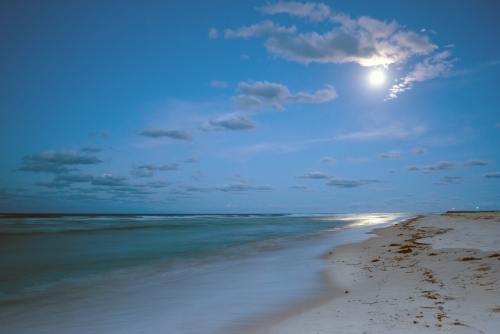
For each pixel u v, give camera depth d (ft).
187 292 37.14
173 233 125.39
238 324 24.79
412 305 26.05
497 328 20.04
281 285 38.11
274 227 165.48
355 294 31.71
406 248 60.85
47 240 96.94
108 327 26.04
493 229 86.89
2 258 64.34
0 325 27.73
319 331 21.72
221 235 115.85
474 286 30.35
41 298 36.27
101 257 65.21
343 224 193.36
